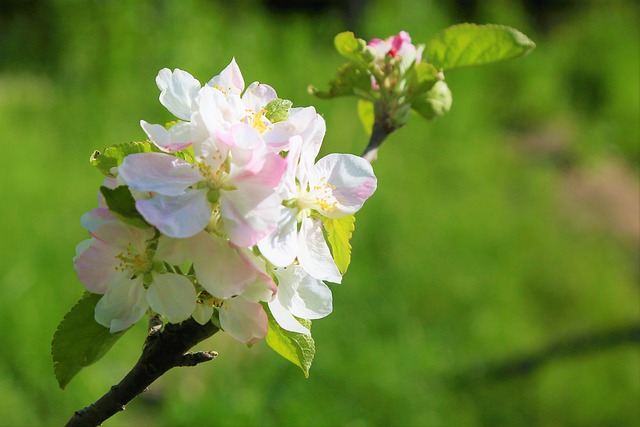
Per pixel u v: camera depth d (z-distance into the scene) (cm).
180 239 148
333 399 698
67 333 164
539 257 1038
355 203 168
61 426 649
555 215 1195
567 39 1791
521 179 1241
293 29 1369
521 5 2045
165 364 160
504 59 267
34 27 1344
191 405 630
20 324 683
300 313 164
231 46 1238
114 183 156
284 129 160
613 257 1100
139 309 156
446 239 985
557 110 1586
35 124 1055
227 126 152
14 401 639
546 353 745
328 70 1312
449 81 1375
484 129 1368
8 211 805
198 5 1255
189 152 157
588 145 1427
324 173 170
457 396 759
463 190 1156
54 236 798
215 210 152
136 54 1152
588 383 818
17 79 1236
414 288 892
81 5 1156
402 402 712
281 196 156
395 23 1481
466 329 869
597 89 1642
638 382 830
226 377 677
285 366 698
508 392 779
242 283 148
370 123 300
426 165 1176
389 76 263
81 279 155
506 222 1078
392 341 804
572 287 998
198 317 155
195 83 163
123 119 1084
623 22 1756
